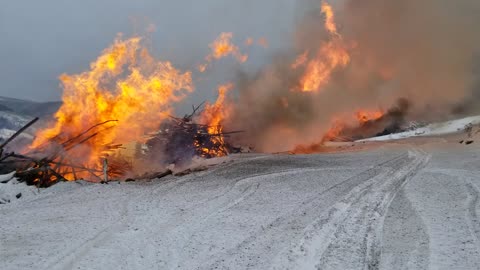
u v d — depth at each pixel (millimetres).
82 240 6715
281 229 6984
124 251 6141
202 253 5965
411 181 11047
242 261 5574
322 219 7469
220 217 7945
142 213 8508
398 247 5902
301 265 5332
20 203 9898
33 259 5852
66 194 10836
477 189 9398
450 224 6848
